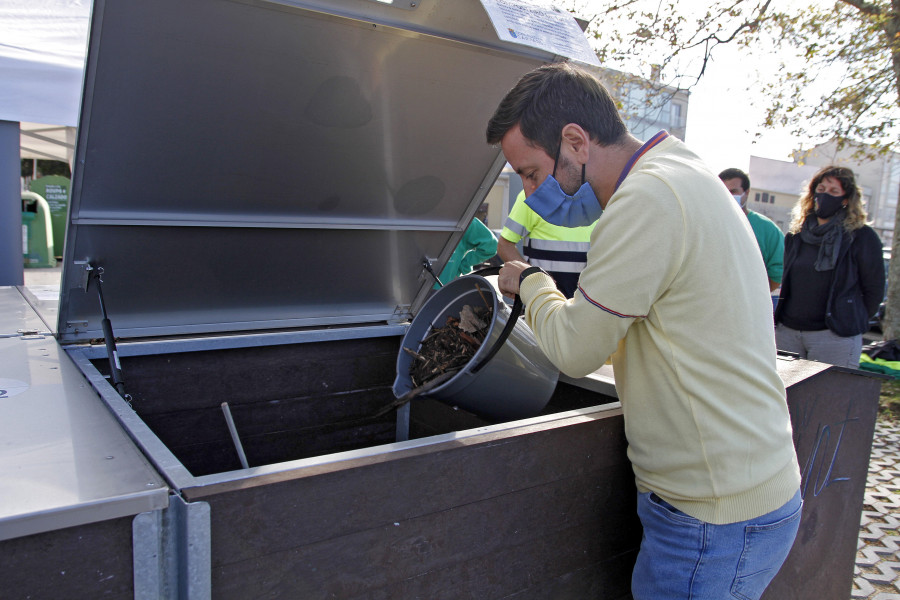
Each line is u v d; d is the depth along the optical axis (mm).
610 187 1177
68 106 3168
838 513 1813
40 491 725
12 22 3035
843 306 3699
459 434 1080
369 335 2160
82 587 718
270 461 2027
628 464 1321
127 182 1447
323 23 1250
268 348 1976
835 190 3693
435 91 1529
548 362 1499
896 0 7316
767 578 1146
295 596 874
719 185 1049
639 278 959
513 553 1133
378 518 934
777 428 1078
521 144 1177
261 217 1715
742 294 1021
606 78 9086
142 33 1146
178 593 810
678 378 1026
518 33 1123
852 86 8805
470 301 1675
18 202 3119
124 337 1782
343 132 1549
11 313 1980
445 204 1971
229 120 1399
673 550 1109
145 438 970
